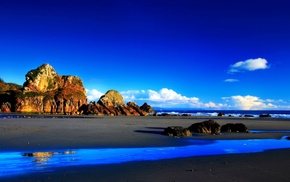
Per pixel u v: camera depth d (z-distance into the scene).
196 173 13.72
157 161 16.75
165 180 12.35
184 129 32.56
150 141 26.41
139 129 38.91
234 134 36.22
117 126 43.31
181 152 20.66
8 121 48.75
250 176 13.27
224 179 12.66
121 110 109.81
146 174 13.40
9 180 11.96
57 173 13.33
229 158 18.17
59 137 26.89
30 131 31.44
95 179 12.43
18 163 15.50
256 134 36.91
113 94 117.94
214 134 35.44
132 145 23.55
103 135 29.72
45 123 45.81
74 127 38.88
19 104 103.44
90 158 17.41
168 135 31.89
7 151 19.17
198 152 20.81
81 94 115.88
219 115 126.12
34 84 112.62
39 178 12.37
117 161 16.55
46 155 18.11
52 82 118.06
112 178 12.62
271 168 15.09
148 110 131.00
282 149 22.81
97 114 103.56
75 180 12.20
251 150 22.20
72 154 18.70
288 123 64.81
